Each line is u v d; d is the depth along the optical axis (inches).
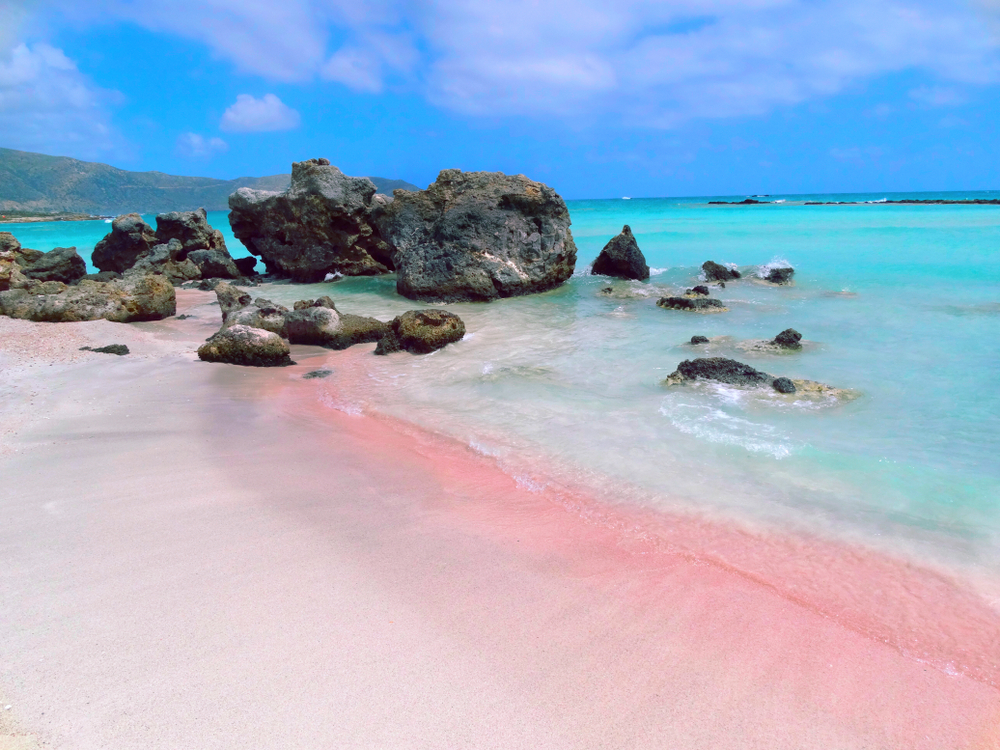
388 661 127.0
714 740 109.6
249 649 129.1
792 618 148.4
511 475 234.2
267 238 913.5
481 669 125.9
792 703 119.9
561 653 132.1
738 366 341.7
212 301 715.4
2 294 600.7
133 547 171.6
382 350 442.6
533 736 109.0
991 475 224.2
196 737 105.7
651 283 725.3
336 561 167.5
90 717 109.3
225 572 159.8
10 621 136.6
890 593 159.3
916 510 201.5
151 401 326.0
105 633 133.0
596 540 185.6
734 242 1091.9
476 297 658.2
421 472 236.5
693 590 159.3
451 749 105.5
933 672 131.0
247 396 340.8
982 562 172.4
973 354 379.6
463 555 173.6
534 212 697.6
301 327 474.6
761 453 247.4
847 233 1149.7
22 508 195.6
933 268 714.8
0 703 111.7
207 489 213.9
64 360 413.7
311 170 824.9
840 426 274.8
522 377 365.1
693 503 209.3
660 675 126.3
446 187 713.6
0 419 286.8
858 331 449.1
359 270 862.5
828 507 204.7
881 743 111.0
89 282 612.7
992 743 111.9
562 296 666.8
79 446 254.5
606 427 280.7
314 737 106.8
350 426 291.7
